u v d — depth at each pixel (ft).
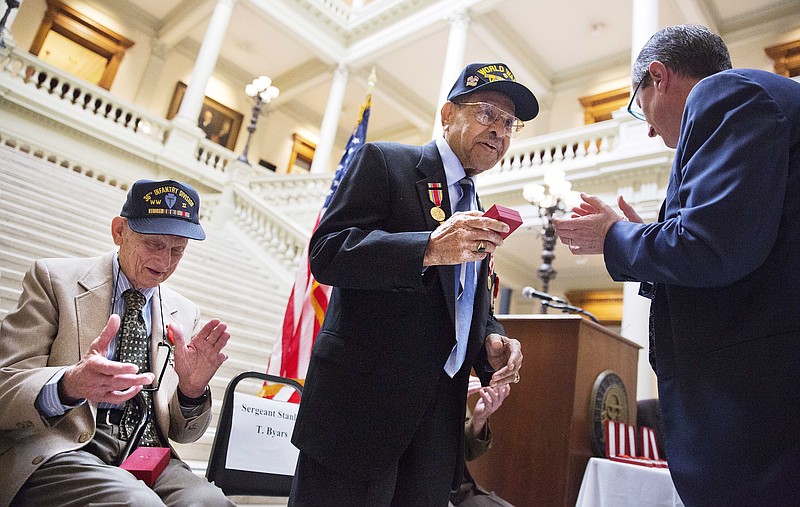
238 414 7.04
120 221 5.90
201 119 50.55
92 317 5.35
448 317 4.00
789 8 33.19
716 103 3.45
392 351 3.92
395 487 3.91
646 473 7.50
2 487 4.34
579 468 8.31
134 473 4.67
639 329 21.93
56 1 43.88
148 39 48.83
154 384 5.62
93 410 4.94
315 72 49.98
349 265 3.69
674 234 3.30
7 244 14.55
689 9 32.86
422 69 47.06
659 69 4.20
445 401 4.19
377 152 4.38
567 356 8.73
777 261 3.21
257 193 35.24
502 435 8.92
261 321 19.84
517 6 38.04
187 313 6.57
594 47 40.63
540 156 30.45
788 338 3.06
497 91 4.63
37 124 34.14
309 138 57.52
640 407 13.39
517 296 38.47
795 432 2.91
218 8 41.98
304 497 3.80
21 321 5.07
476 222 3.41
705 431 3.23
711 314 3.42
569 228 3.99
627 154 24.71
